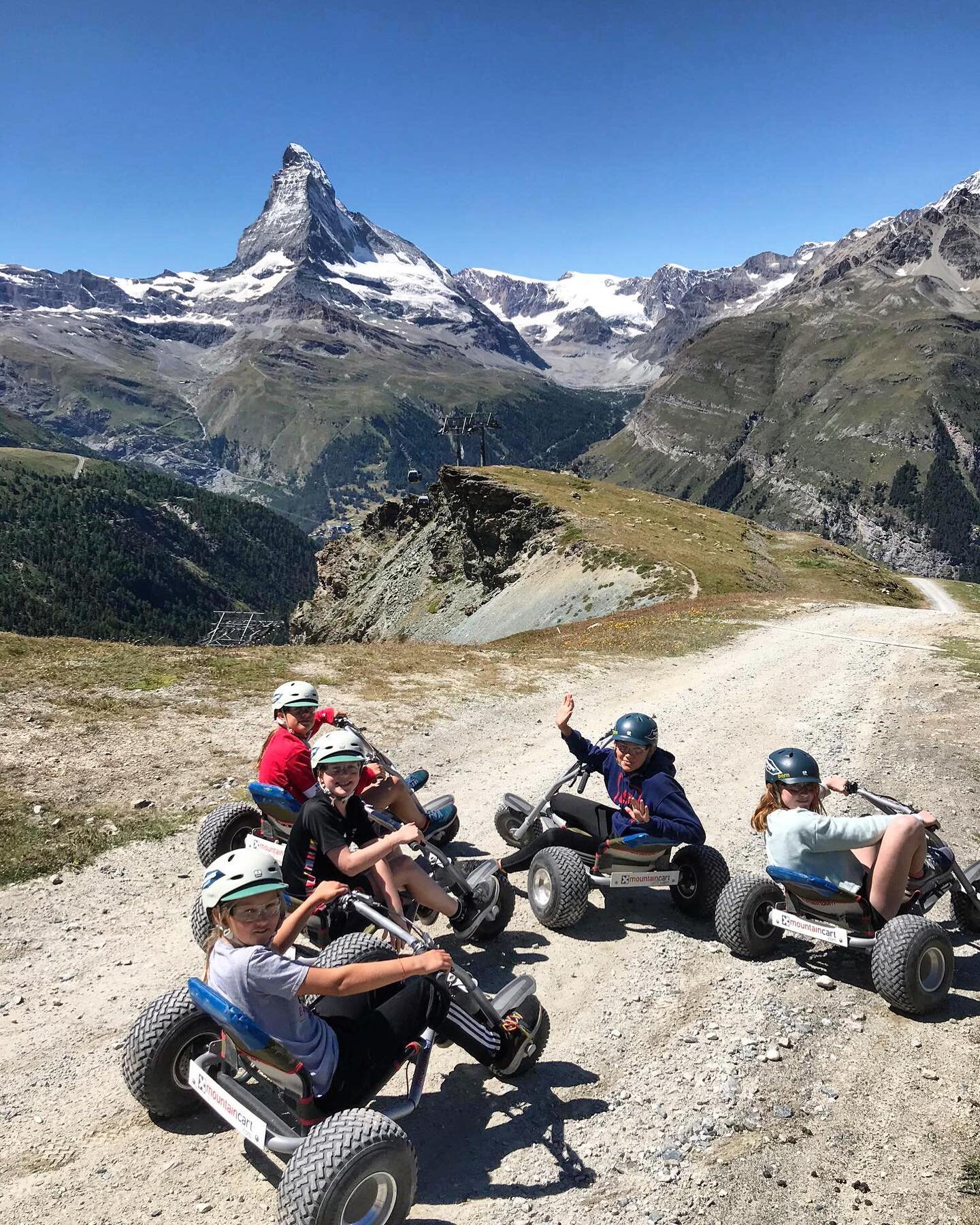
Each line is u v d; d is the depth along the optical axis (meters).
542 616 69.44
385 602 112.00
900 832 6.11
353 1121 3.72
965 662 22.09
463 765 12.73
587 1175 4.53
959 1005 6.21
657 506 103.56
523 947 7.21
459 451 134.50
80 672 15.65
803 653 24.84
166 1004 4.77
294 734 7.36
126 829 9.55
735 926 6.84
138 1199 4.33
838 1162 4.59
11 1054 5.63
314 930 6.07
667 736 14.61
